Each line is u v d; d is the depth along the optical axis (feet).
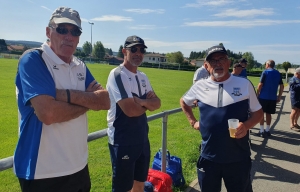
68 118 6.40
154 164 12.89
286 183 13.44
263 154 17.97
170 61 319.88
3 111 29.04
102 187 12.78
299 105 25.03
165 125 11.76
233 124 8.18
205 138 9.21
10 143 18.81
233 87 8.97
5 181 13.34
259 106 9.06
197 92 9.77
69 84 6.94
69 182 6.61
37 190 6.21
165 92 55.98
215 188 9.25
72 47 6.85
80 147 6.95
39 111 5.89
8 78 62.69
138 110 9.08
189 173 14.40
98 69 123.13
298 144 20.51
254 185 13.16
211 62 9.00
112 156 9.30
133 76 9.78
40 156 6.16
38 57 6.36
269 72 22.02
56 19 6.63
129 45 9.55
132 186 9.50
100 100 7.09
